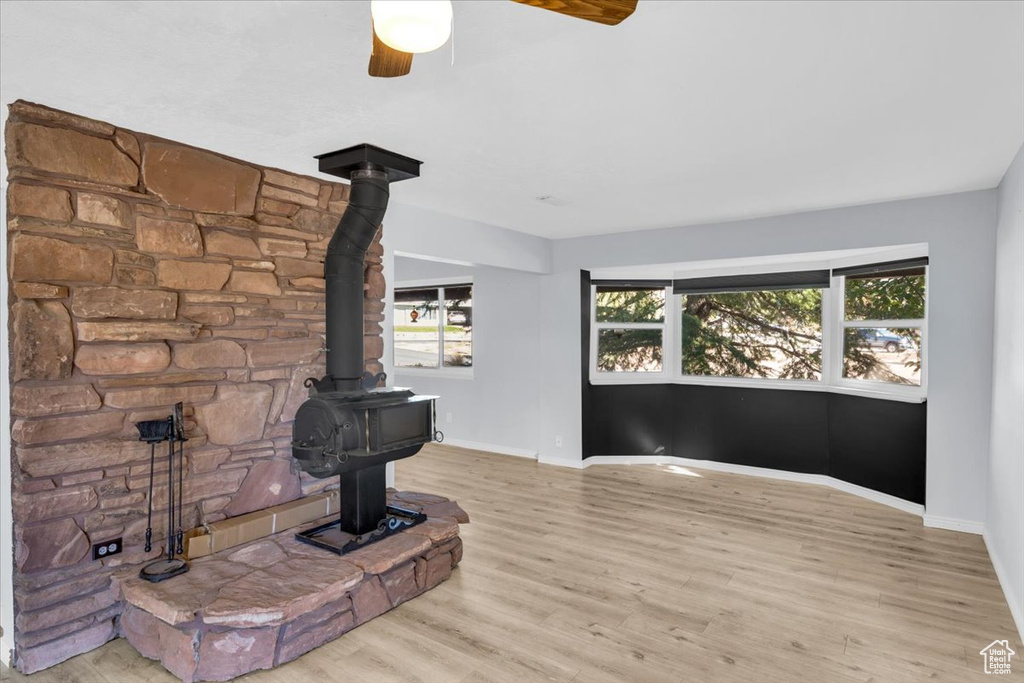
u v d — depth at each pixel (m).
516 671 2.37
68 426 2.40
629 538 3.83
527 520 4.19
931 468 4.02
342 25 1.73
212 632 2.30
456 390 6.79
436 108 2.41
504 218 4.74
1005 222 3.33
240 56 1.93
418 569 3.01
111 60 1.95
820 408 5.15
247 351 3.05
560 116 2.51
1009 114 2.48
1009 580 2.92
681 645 2.55
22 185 2.27
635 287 5.96
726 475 5.49
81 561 2.46
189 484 2.82
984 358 3.80
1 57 1.92
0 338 2.54
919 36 1.82
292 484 3.27
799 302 5.36
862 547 3.66
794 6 1.64
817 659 2.44
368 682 2.30
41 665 2.36
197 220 2.85
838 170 3.35
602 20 1.21
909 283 4.50
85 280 2.45
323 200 3.46
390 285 4.00
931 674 2.33
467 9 1.65
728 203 4.21
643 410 5.98
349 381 3.07
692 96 2.30
